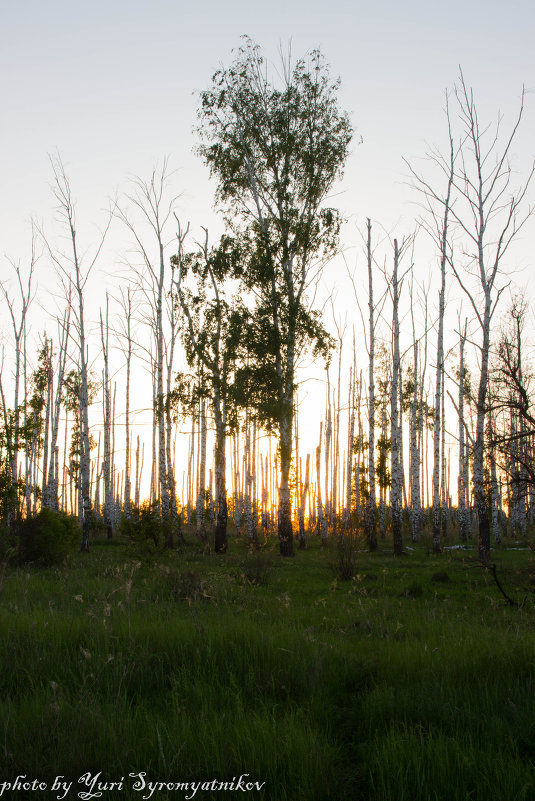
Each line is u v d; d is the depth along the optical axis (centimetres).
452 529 4066
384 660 703
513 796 430
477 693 609
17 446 2427
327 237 2608
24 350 3369
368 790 461
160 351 2823
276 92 2627
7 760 484
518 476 1469
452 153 2045
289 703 597
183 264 2742
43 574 1555
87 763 485
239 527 4603
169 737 500
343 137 2655
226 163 2638
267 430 2536
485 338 1952
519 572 1513
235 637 756
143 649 703
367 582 1562
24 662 672
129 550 2086
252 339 2480
